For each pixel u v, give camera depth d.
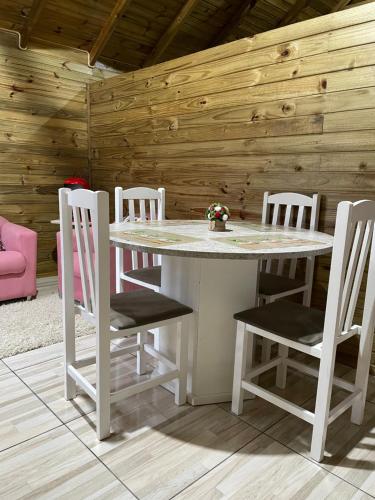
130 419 1.79
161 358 2.00
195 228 2.24
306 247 1.68
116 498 1.35
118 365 2.30
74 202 1.60
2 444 1.61
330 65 2.38
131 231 2.03
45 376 2.15
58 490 1.38
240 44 2.86
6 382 2.08
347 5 3.99
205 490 1.40
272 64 2.68
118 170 4.24
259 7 4.00
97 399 1.62
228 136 3.05
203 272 1.81
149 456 1.56
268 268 2.72
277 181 2.78
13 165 4.10
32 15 3.62
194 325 1.87
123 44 4.32
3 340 2.53
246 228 2.33
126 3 3.64
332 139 2.44
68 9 3.72
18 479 1.43
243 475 1.48
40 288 3.89
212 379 1.94
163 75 3.52
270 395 1.69
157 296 1.95
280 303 1.93
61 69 4.25
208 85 3.14
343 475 1.49
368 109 2.26
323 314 1.78
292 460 1.56
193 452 1.59
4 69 3.88
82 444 1.62
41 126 4.23
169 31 4.11
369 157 2.29
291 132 2.64
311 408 1.93
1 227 3.66
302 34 2.49
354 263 1.48
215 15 4.09
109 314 1.56
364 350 1.73
